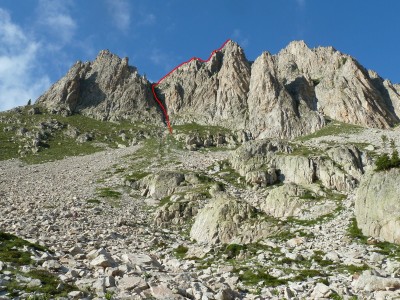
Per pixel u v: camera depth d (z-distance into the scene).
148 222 51.06
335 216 43.06
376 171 37.16
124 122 171.38
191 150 116.69
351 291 20.00
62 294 14.58
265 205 51.94
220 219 42.09
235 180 72.19
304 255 30.11
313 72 180.88
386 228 32.75
